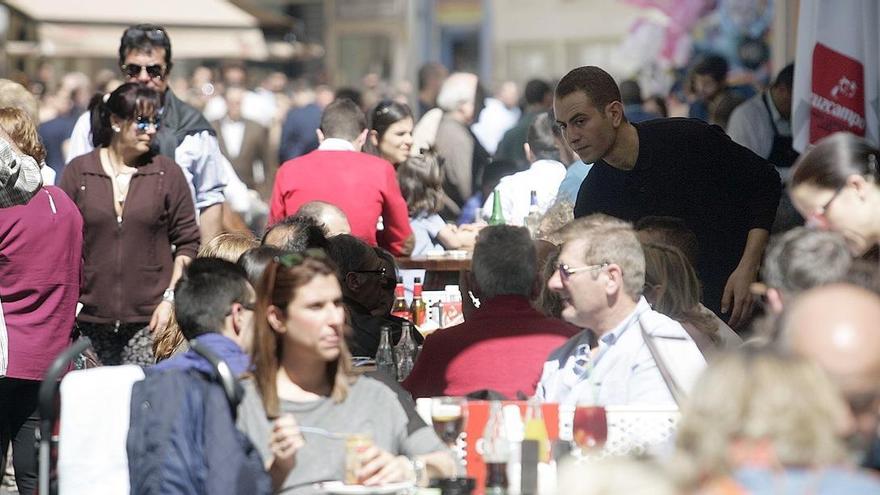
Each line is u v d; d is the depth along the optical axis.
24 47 55.19
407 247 26.97
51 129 48.44
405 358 21.27
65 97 58.38
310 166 26.34
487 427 15.05
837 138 14.64
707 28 55.47
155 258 24.97
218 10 56.41
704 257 21.81
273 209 26.59
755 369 10.05
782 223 25.78
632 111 42.81
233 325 16.12
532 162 31.30
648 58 56.50
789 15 45.34
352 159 26.42
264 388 14.94
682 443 10.14
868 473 10.61
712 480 9.99
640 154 21.72
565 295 16.94
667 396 16.55
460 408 15.24
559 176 29.78
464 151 37.53
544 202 29.48
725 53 54.28
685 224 21.28
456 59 103.81
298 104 65.12
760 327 13.73
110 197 24.73
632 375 16.69
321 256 15.14
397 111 30.84
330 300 14.99
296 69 112.06
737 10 53.88
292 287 14.94
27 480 22.11
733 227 21.77
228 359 15.70
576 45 93.25
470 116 38.16
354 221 26.06
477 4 102.38
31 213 22.25
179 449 14.28
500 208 28.48
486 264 17.75
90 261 24.78
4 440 22.23
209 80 69.06
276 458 14.65
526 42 94.62
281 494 14.71
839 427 10.05
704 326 18.17
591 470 9.96
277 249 19.17
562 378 17.16
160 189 24.88
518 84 94.69
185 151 26.55
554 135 29.70
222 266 16.23
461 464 15.34
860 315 11.16
